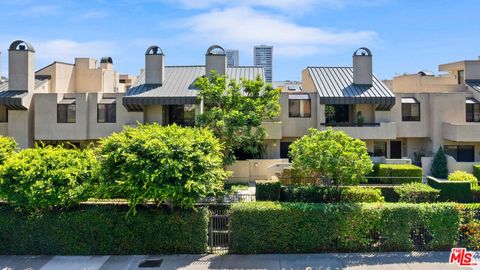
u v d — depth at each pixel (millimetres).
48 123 29016
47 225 14805
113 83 41531
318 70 33594
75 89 37594
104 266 13719
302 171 19469
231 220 15008
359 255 14555
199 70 32656
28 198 14078
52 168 14781
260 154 29734
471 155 30266
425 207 14977
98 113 29609
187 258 14438
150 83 30234
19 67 29125
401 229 14867
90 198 16062
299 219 14914
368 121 30812
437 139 30281
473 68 33531
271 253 14867
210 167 14883
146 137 14562
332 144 17875
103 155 14422
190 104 28625
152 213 14953
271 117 25703
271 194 20562
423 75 39562
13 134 28891
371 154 30312
